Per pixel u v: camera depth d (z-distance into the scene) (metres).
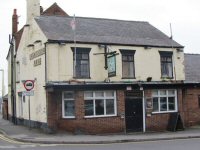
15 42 34.94
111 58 24.61
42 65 25.91
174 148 16.59
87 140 20.45
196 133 24.20
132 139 20.81
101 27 28.86
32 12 29.28
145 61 27.31
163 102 27.55
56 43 24.78
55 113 24.50
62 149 17.14
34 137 22.44
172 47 28.36
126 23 30.98
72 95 24.80
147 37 28.95
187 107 29.41
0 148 17.86
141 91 26.59
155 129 26.83
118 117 25.66
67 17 29.14
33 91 25.25
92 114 25.09
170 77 28.17
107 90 25.61
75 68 25.09
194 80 30.83
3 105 44.81
